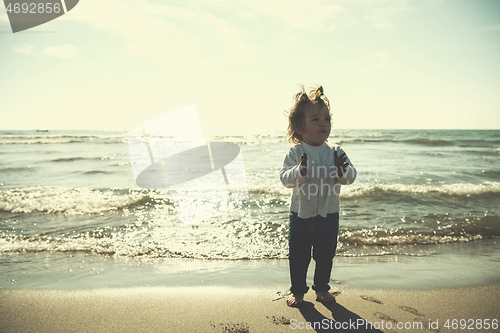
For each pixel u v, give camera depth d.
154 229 4.49
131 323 2.03
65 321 2.07
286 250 3.62
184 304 2.29
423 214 5.17
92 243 3.92
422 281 2.68
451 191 6.79
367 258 3.34
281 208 5.64
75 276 2.92
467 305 2.23
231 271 2.99
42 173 10.77
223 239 4.01
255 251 3.59
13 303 2.34
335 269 2.99
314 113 2.12
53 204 6.12
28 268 3.14
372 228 4.41
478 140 29.06
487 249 3.65
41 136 36.78
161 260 3.35
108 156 16.59
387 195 6.46
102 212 5.58
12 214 5.49
